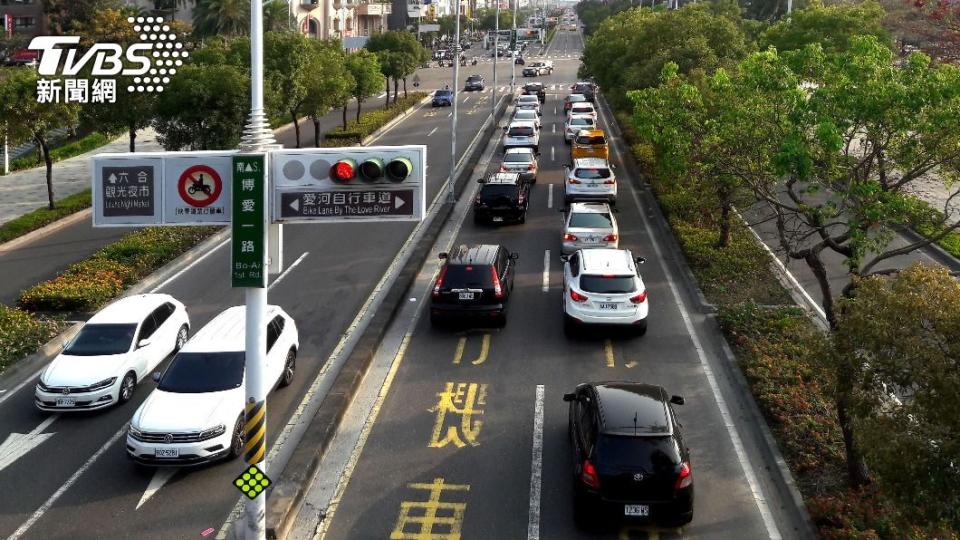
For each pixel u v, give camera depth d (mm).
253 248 9750
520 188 26594
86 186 32188
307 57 36969
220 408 12312
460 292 16938
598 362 15664
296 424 13531
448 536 10258
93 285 19766
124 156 9984
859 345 8641
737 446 12477
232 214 9766
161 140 30922
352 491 11320
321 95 37688
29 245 24516
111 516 10883
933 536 8906
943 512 7430
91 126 31328
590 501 10070
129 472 12055
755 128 14445
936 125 12453
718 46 32125
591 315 16391
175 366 13281
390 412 13664
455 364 15617
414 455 12273
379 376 15086
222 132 29953
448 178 33812
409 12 111312
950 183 14508
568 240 21766
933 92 12219
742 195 21000
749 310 17328
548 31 166625
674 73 21047
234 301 19703
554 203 29469
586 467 10109
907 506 7699
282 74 35594
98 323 15164
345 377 14500
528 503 10992
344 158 9914
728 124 14883
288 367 15039
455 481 11547
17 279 21391
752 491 11266
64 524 10711
